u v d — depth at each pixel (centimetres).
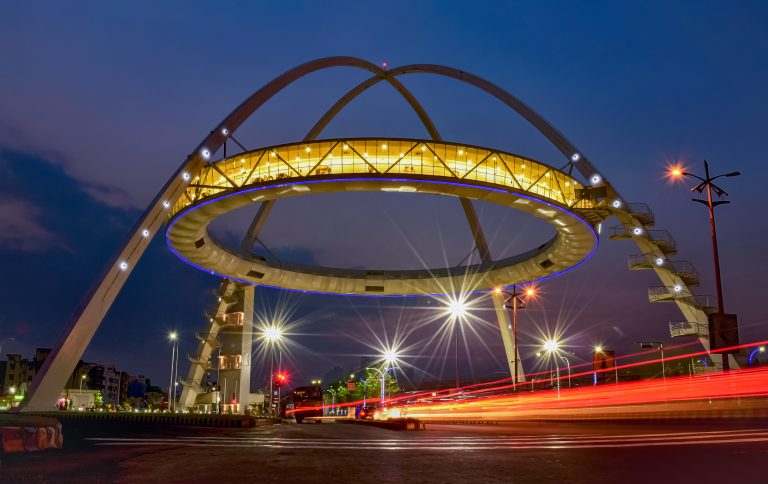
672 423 3684
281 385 7619
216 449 1720
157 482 1049
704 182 4197
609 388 6619
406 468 1256
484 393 10081
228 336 10275
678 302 7319
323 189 6512
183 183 6525
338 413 11581
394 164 6388
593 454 1505
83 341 5566
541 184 6931
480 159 6600
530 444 1891
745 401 4594
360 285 10369
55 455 1497
